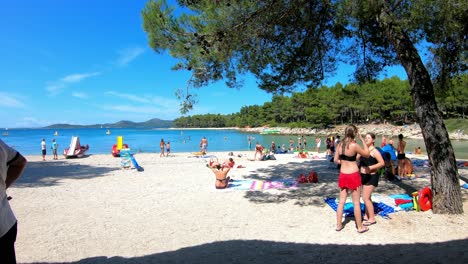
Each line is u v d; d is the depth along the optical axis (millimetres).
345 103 80062
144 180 12727
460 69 8023
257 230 5973
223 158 22297
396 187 9523
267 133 92312
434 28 5934
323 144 46594
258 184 10711
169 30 7258
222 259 4676
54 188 11117
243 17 6980
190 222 6609
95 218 7031
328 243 5168
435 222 5883
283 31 8109
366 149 5523
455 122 58531
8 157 2445
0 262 2293
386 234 5438
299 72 9164
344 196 5707
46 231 6137
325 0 7070
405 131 62875
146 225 6453
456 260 4344
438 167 6344
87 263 4598
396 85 76188
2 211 2309
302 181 11016
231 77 8008
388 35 6812
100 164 19547
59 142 54656
